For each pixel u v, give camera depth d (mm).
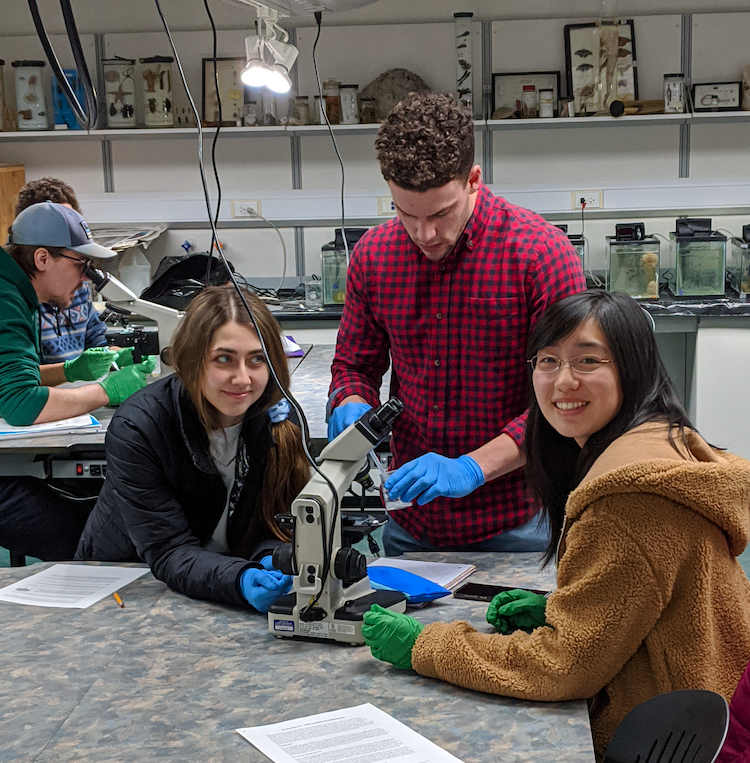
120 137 4695
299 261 4855
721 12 4379
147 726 1238
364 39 4508
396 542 2088
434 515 1989
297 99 4449
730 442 4117
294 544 1479
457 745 1177
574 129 4566
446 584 1692
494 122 4344
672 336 4383
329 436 1979
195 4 4500
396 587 1639
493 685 1289
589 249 4762
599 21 4355
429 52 4504
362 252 1976
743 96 4379
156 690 1339
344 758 1146
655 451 1234
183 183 4766
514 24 4449
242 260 4867
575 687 1247
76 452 2654
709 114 4266
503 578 1744
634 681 1260
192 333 1654
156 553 1751
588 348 1311
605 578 1205
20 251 2768
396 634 1373
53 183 3377
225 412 1688
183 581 1680
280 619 1501
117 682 1365
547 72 4453
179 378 1763
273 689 1337
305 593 1472
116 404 2838
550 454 1493
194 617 1602
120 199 4758
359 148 4660
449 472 1737
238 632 1537
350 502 2264
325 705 1287
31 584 1769
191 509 1819
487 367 1896
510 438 1833
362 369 2119
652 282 4184
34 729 1239
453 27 4461
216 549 1909
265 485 1854
